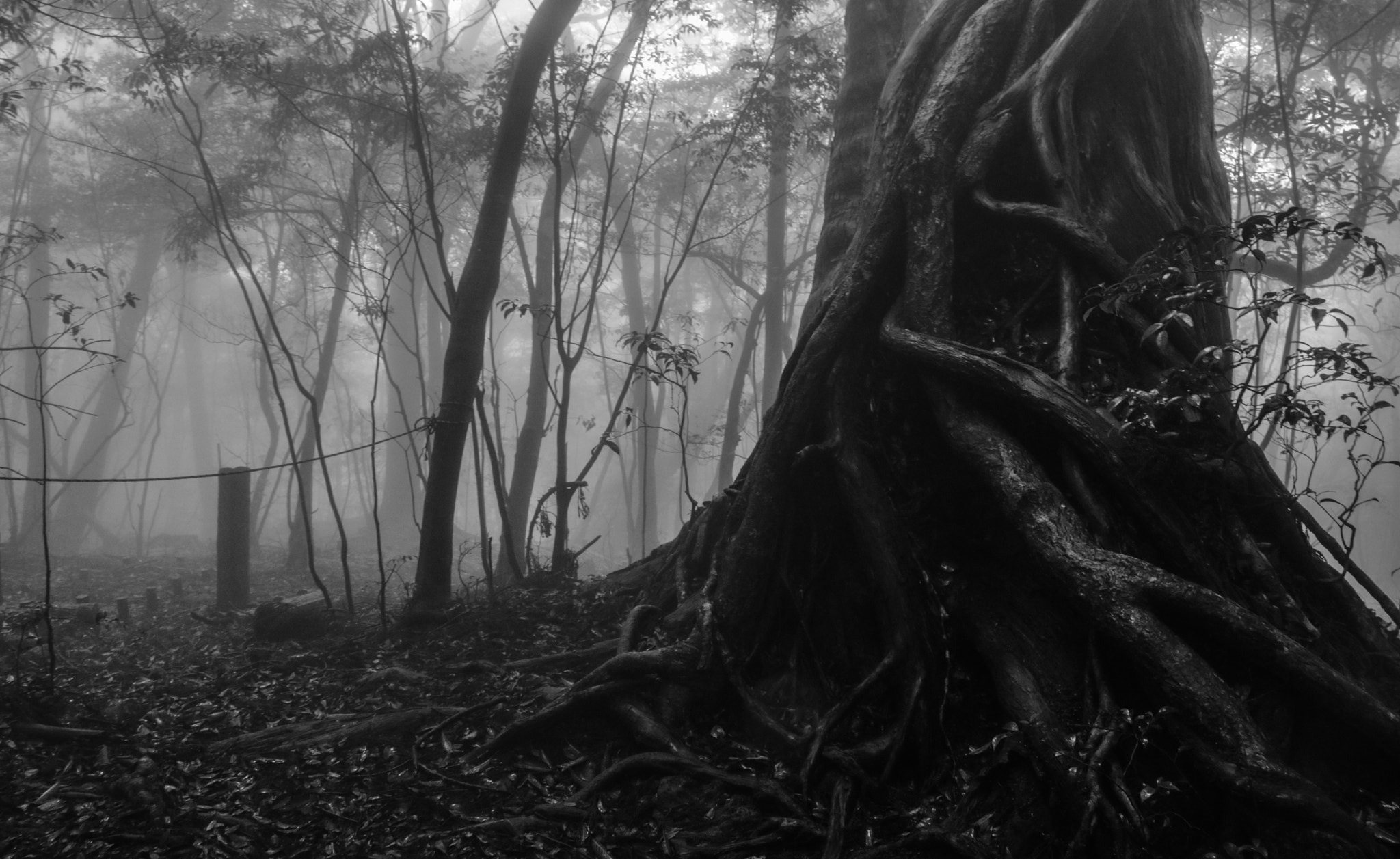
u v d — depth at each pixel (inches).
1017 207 211.6
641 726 189.0
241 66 383.2
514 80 308.8
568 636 263.3
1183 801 145.3
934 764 170.7
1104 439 174.4
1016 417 190.5
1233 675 156.3
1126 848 138.6
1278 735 150.9
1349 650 174.1
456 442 308.5
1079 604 161.8
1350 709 148.6
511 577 430.6
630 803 175.5
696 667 198.8
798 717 190.9
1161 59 238.5
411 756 200.1
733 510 231.6
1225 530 175.2
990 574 185.5
